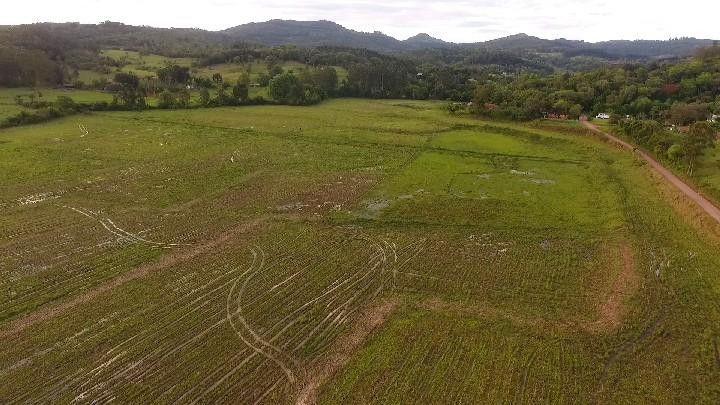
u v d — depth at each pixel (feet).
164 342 89.76
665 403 76.23
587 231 140.05
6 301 101.55
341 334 92.79
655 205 159.22
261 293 106.32
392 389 78.64
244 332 93.15
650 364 85.05
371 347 88.99
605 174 193.57
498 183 184.14
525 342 90.68
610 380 81.15
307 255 123.95
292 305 102.06
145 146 229.66
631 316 98.58
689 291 107.24
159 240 131.44
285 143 242.37
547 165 210.18
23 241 129.39
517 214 152.87
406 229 140.97
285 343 90.12
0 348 87.15
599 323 96.63
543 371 83.10
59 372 81.82
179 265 118.11
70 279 110.63
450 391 78.28
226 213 150.92
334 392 78.02
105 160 204.74
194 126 278.26
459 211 154.81
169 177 184.55
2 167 190.19
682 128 266.77
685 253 124.57
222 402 76.13
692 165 181.06
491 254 125.29
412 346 89.35
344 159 214.48
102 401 75.92
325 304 102.58
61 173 185.98
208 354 86.94
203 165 200.64
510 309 101.19
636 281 111.55
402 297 105.40
